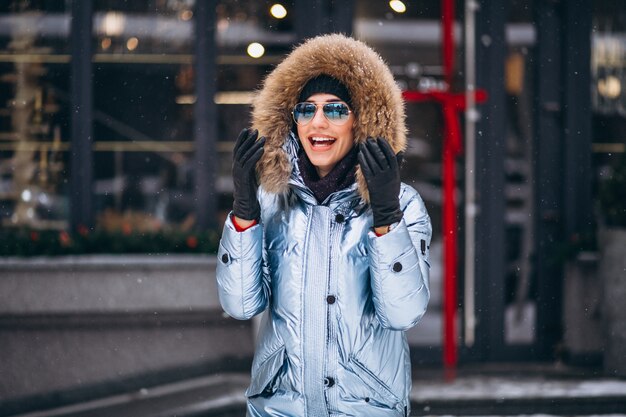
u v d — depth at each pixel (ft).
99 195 27.43
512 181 28.63
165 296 25.67
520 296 28.71
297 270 10.69
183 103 27.76
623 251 25.66
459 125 28.40
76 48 27.25
